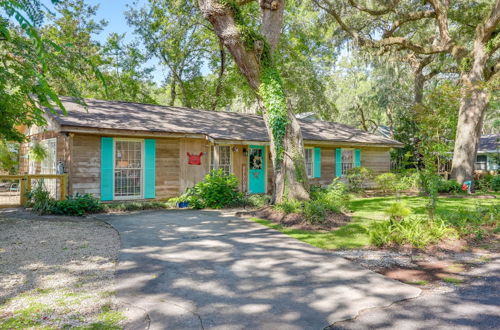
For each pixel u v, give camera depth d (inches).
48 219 327.0
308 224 300.4
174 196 483.2
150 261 197.9
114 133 410.6
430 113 434.0
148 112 530.0
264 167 591.5
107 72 941.8
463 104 645.9
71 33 834.8
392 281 169.0
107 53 900.6
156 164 470.3
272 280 169.3
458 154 654.5
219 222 323.3
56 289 153.8
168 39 872.3
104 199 428.8
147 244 236.7
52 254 207.8
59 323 121.0
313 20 889.5
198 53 948.0
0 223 299.0
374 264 196.5
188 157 497.7
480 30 622.8
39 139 531.8
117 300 142.9
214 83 999.0
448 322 125.4
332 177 670.5
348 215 356.8
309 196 377.7
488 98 616.1
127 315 129.0
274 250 224.5
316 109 1015.6
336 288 159.2
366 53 869.8
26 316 125.8
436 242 238.7
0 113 303.1
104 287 157.5
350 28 784.9
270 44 394.0
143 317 127.6
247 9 820.6
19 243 230.7
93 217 348.8
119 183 444.1
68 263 191.3
